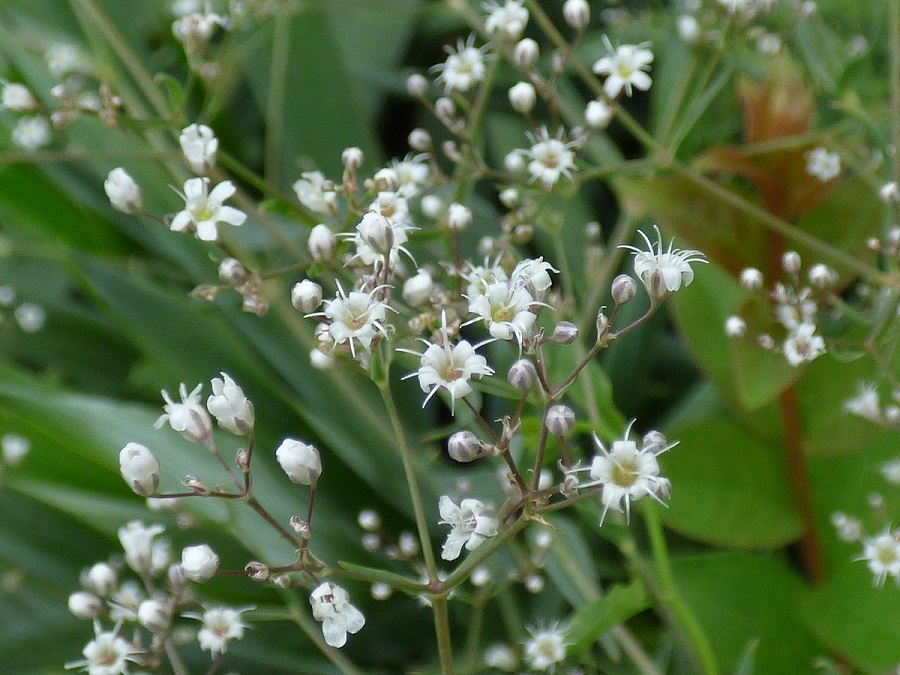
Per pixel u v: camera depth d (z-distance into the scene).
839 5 0.22
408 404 0.22
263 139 0.26
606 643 0.18
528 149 0.24
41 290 0.24
